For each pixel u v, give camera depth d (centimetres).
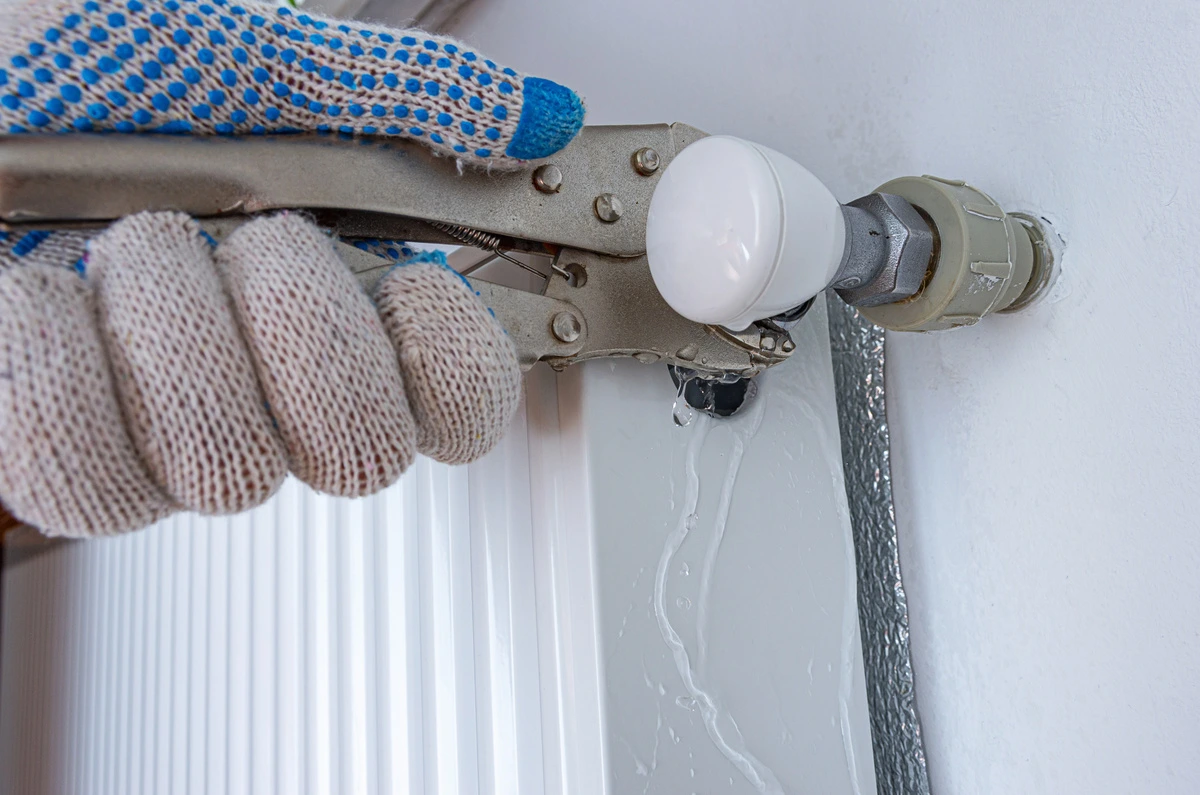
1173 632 33
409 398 26
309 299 23
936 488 42
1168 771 33
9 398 20
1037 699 38
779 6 49
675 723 35
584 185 34
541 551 38
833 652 41
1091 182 36
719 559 38
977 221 35
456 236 33
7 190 24
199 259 23
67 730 87
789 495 41
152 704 69
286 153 28
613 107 58
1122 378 35
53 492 20
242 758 55
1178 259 34
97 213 25
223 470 22
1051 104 38
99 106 25
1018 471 39
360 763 44
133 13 25
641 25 56
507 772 37
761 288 29
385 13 67
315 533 51
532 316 32
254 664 55
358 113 29
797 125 48
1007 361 39
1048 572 37
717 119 52
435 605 41
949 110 42
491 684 38
